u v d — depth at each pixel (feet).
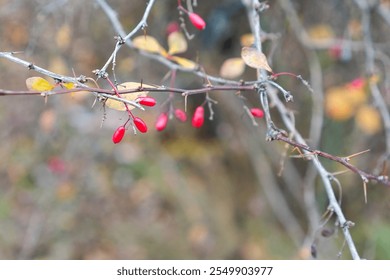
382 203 11.51
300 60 11.30
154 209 12.01
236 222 12.31
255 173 12.68
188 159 12.89
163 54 5.95
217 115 12.96
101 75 4.27
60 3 8.52
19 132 11.62
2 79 10.80
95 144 11.89
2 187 11.68
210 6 11.42
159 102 11.84
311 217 8.36
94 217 11.49
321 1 11.05
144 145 12.85
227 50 11.94
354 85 8.79
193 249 11.41
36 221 10.80
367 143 11.30
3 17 9.52
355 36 10.46
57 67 8.21
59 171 10.98
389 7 10.29
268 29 10.50
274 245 11.75
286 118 6.25
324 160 11.60
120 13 9.91
